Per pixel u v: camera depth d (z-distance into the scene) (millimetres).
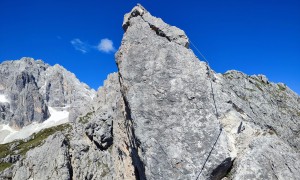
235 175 33375
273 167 33062
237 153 35156
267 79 67938
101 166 66688
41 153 86000
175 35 43219
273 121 52875
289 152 34250
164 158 34656
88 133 74562
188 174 33531
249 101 54719
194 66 39625
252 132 37469
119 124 50219
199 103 36906
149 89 38844
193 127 35625
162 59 40625
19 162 89500
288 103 61688
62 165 78375
